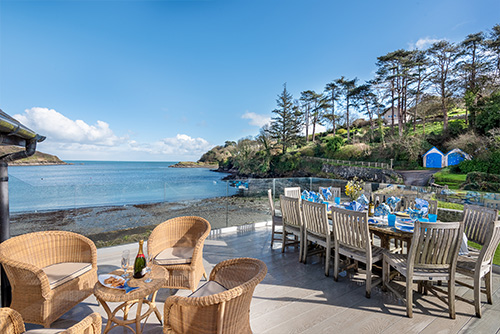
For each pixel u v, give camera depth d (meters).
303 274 3.21
